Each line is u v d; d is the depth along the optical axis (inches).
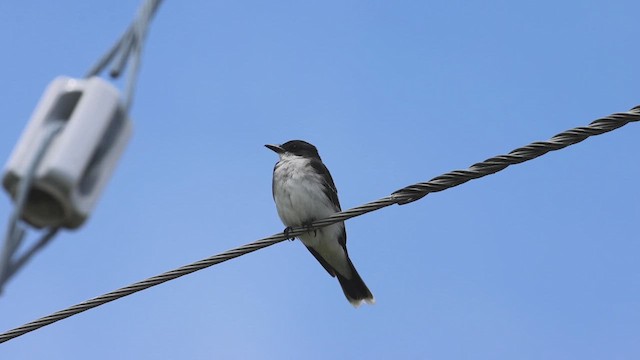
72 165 227.6
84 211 234.7
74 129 229.9
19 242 229.0
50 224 236.8
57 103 235.8
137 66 239.9
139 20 241.9
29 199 232.7
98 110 233.5
